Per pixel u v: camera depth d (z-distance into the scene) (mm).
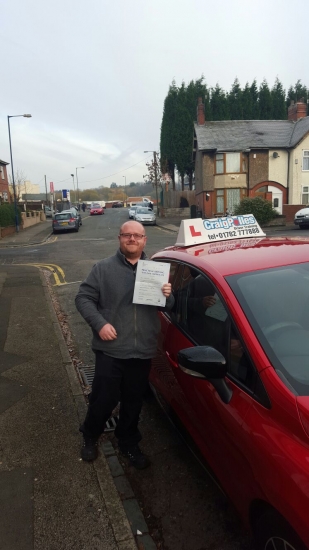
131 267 2824
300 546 1681
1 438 3404
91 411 2928
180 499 2795
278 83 47625
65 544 2363
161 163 49219
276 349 2150
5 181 40469
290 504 1655
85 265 12875
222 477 2336
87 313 2746
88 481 2873
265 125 34562
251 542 2414
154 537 2504
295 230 22109
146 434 3566
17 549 2330
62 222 27359
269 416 1946
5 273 10836
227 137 32969
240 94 46719
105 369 2814
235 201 31891
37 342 5520
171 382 3135
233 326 2344
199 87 45281
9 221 27719
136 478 3021
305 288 2516
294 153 31125
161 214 43188
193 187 47938
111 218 41719
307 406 1804
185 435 3004
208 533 2506
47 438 3383
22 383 4359
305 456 1708
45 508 2631
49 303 7508
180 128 45125
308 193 31609
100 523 2502
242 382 2189
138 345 2811
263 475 1840
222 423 2246
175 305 3299
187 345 2865
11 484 2857
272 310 2357
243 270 2664
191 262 3115
